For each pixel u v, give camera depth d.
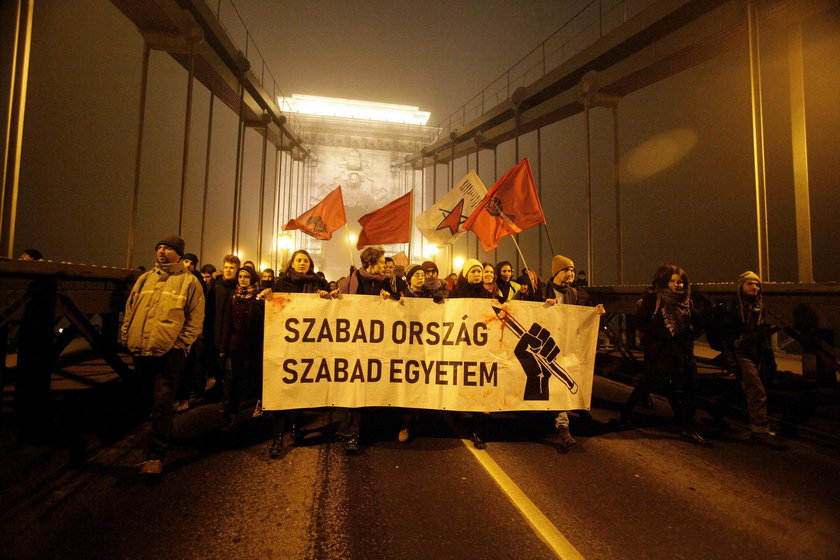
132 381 4.80
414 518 2.62
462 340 3.98
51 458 3.27
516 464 3.50
